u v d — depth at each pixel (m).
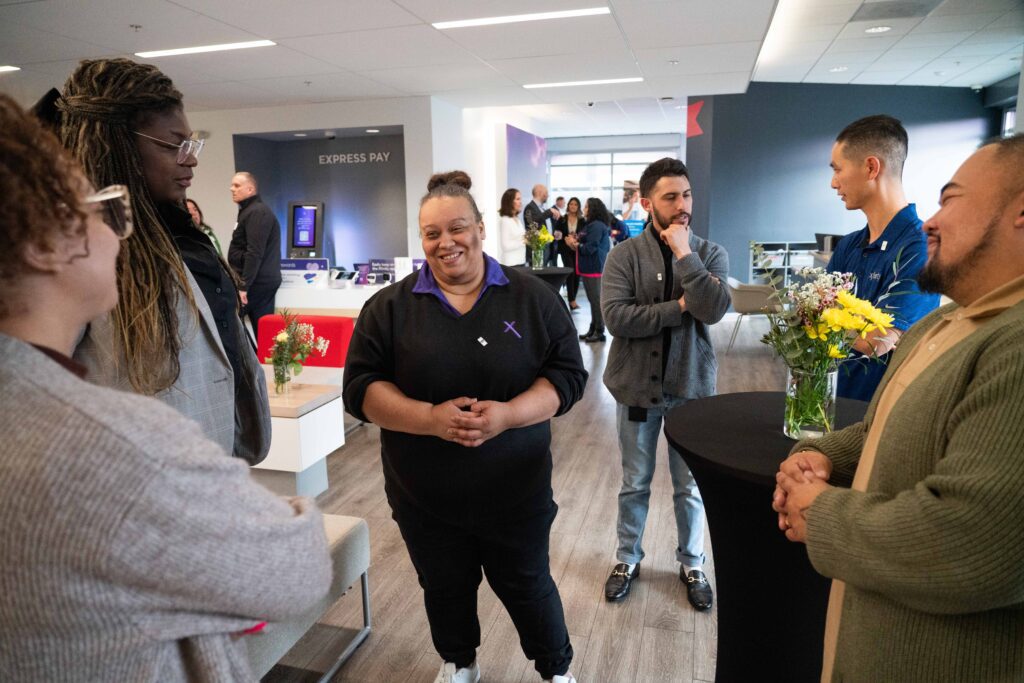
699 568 2.46
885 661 0.87
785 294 1.52
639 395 2.27
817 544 0.90
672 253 2.24
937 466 0.80
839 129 9.55
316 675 2.08
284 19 4.49
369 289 5.46
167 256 1.08
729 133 9.65
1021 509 0.71
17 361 0.56
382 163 8.78
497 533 1.69
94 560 0.53
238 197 5.14
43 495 0.53
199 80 6.55
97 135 1.03
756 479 1.30
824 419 1.48
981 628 0.79
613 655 2.13
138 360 1.02
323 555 0.69
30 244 0.57
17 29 4.64
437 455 1.61
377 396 1.58
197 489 0.58
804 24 6.26
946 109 9.55
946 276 0.92
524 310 1.65
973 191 0.88
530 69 6.37
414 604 2.46
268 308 5.34
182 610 0.60
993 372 0.77
